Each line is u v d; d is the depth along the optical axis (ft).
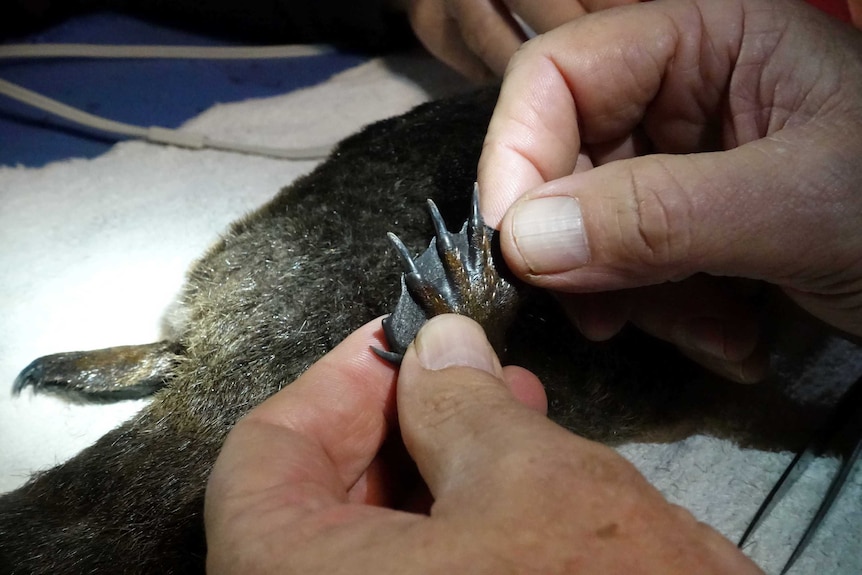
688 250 0.77
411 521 0.62
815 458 0.94
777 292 1.02
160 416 0.99
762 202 0.77
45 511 0.93
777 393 1.01
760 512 0.90
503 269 0.83
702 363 1.01
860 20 1.09
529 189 0.83
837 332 1.03
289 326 0.99
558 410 0.99
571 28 0.89
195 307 1.04
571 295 0.92
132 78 1.36
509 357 0.95
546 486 0.59
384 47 1.47
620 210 0.76
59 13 1.46
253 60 1.43
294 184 1.11
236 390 0.98
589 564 0.56
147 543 0.90
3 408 1.03
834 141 0.78
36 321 1.08
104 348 1.05
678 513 0.59
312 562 0.60
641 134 0.98
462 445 0.64
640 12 0.88
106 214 1.18
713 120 0.92
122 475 0.95
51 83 1.34
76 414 1.03
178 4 1.45
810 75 0.82
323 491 0.68
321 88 1.39
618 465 0.60
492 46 1.20
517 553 0.57
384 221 1.01
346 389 0.78
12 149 1.24
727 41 0.86
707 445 0.98
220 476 0.69
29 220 1.17
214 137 1.28
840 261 0.80
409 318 0.79
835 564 0.88
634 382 1.01
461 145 1.04
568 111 0.89
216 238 1.13
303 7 1.42
